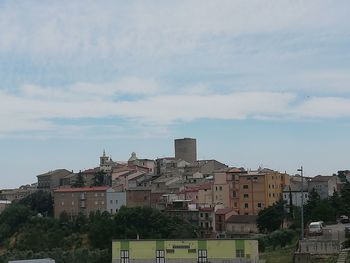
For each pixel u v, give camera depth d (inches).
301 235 5128.0
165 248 4104.3
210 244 4055.1
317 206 6875.0
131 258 4128.9
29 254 7140.8
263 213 7436.0
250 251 4001.0
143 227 7667.3
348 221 6560.0
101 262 6545.3
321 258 3873.0
